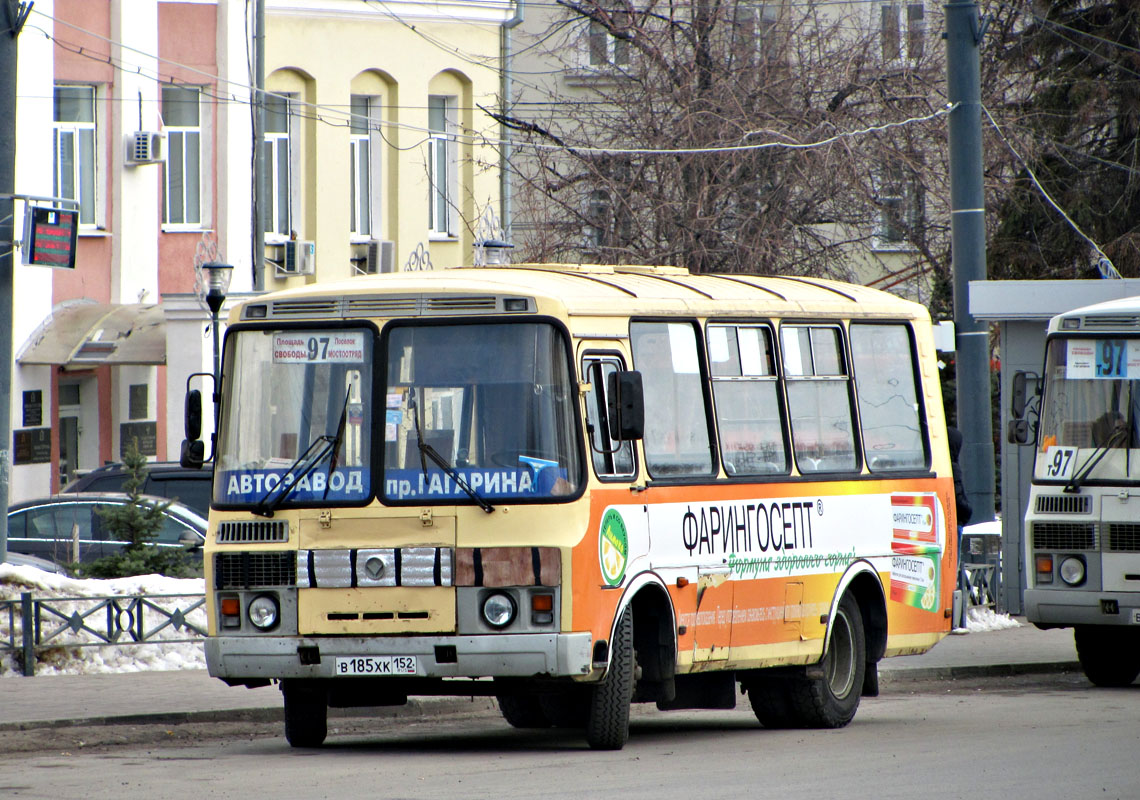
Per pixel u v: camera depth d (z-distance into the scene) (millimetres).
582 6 100375
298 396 35531
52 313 85000
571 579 33875
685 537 37125
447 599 34156
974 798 29141
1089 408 50469
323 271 98500
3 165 53750
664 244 91312
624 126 95062
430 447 34688
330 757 35312
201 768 33719
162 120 90875
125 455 56156
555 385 34562
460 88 104438
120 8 87750
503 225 99750
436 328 35062
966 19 65125
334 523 34750
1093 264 100812
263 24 90562
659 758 34625
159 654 49125
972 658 55969
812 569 40812
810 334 42031
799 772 32438
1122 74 101250
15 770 33844
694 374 38281
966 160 65125
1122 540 49219
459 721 44156
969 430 65875
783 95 93688
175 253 90938
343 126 98938
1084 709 44875
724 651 38156
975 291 64250
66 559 61500
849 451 42719
